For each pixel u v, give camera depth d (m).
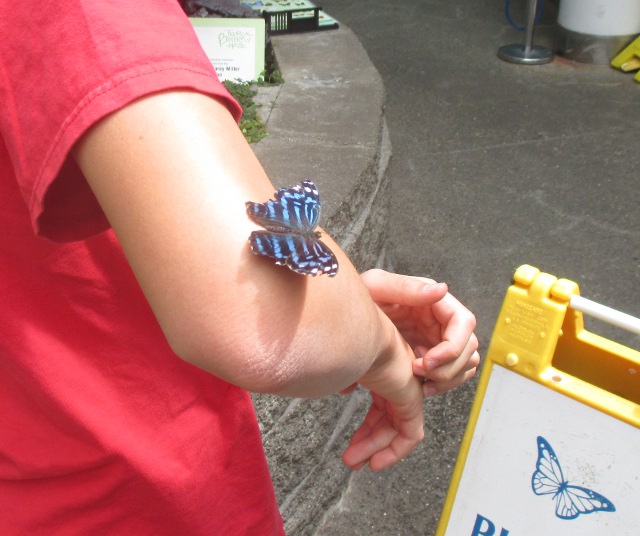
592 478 1.31
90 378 0.85
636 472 1.26
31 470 0.90
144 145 0.57
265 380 0.61
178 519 0.95
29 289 0.79
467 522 1.48
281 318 0.60
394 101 5.15
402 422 1.11
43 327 0.81
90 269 0.80
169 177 0.57
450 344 1.02
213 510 0.98
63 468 0.89
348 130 2.93
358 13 6.84
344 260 0.70
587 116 4.89
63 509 0.92
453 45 6.07
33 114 0.59
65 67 0.57
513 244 3.65
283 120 3.02
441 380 1.04
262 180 0.63
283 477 2.11
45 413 0.87
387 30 6.43
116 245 0.81
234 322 0.58
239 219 0.58
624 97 5.13
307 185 0.69
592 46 5.54
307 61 3.70
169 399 0.90
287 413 2.04
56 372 0.82
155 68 0.57
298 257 0.58
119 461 0.88
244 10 3.47
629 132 4.68
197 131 0.58
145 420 0.89
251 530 1.05
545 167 4.30
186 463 0.93
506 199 4.01
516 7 6.80
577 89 5.27
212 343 0.59
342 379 0.69
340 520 2.38
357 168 2.60
